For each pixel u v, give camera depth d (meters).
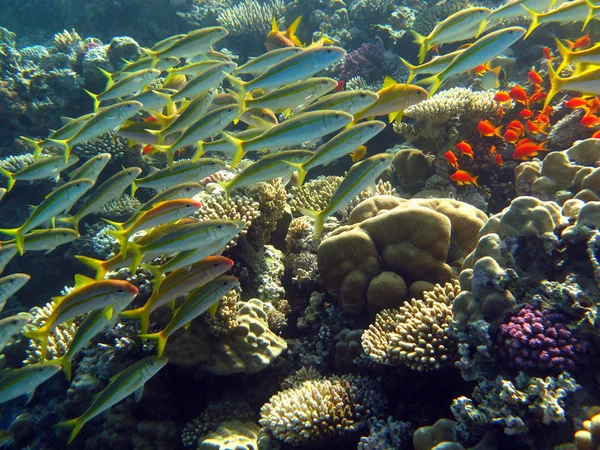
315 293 1.22
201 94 1.07
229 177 1.52
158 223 0.90
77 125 1.32
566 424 0.65
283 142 0.93
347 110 0.95
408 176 1.51
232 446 0.95
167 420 1.11
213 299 0.86
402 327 0.89
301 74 0.98
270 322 1.19
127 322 1.09
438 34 1.11
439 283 1.06
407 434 0.85
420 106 1.45
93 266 0.89
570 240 0.76
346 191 0.88
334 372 1.11
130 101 1.15
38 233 1.12
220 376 1.10
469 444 0.72
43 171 1.31
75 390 1.12
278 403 0.98
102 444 1.09
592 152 1.02
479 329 0.77
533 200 0.82
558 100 1.54
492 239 0.84
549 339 0.70
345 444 0.92
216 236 0.85
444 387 0.86
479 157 1.45
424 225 1.08
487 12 1.14
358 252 1.10
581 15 1.06
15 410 1.29
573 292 0.72
